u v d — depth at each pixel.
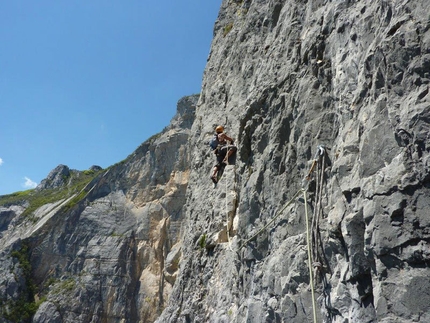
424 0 5.37
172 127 43.09
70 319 35.97
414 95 5.20
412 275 4.89
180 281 16.20
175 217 38.50
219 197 14.30
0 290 38.12
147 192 41.38
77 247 41.03
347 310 6.08
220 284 12.75
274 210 9.13
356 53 7.05
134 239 39.47
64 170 61.38
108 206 42.78
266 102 10.63
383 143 5.64
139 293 36.34
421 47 5.22
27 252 41.44
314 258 7.08
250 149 11.34
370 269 5.63
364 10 7.11
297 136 8.66
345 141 6.75
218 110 18.20
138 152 44.56
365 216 5.60
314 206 7.65
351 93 7.00
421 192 4.93
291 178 8.70
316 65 8.66
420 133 4.96
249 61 15.14
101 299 36.88
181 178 39.59
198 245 15.48
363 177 5.89
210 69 21.41
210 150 17.83
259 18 15.48
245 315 9.72
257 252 9.59
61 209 44.12
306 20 10.00
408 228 4.98
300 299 7.34
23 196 57.81
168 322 15.34
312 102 8.40
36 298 38.69
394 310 4.98
